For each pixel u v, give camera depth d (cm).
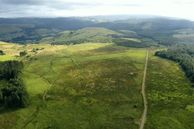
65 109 17938
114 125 15688
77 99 19638
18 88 19625
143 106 18325
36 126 15712
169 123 15875
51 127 15550
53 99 19575
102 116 16850
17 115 17062
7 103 18338
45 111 17612
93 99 19562
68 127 15550
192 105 18762
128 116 16775
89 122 16112
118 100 19338
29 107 18212
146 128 15312
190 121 16238
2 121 16288
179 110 17800
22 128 15500
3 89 19475
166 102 19138
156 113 17238
